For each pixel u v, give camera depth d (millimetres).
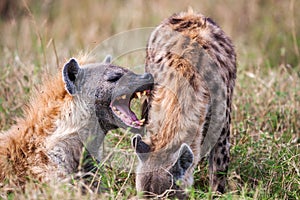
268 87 13234
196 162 9359
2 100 12062
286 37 17031
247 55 15820
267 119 12141
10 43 16625
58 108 10078
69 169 10062
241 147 11133
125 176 10125
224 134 10180
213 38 10438
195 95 9445
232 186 10312
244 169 10891
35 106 10281
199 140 9445
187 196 8992
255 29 18328
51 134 10031
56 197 8836
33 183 9398
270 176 10477
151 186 8695
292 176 10406
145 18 18969
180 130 9188
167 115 9227
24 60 14086
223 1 19469
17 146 9969
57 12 20125
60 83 10219
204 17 10945
